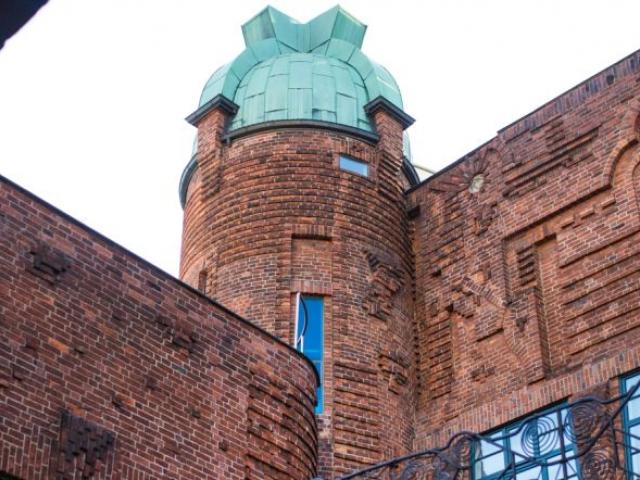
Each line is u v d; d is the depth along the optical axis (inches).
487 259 1142.3
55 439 681.6
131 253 775.7
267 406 828.0
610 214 1063.6
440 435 1098.7
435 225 1215.6
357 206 1198.3
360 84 1294.3
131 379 741.3
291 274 1152.8
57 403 691.4
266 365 840.9
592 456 671.8
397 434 1107.3
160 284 787.4
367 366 1124.5
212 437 776.3
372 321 1148.5
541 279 1096.8
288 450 829.2
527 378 1051.9
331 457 1064.8
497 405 1064.2
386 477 1066.7
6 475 649.0
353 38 1385.3
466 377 1110.4
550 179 1122.0
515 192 1146.0
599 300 1037.8
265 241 1169.4
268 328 1120.8
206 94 1285.7
